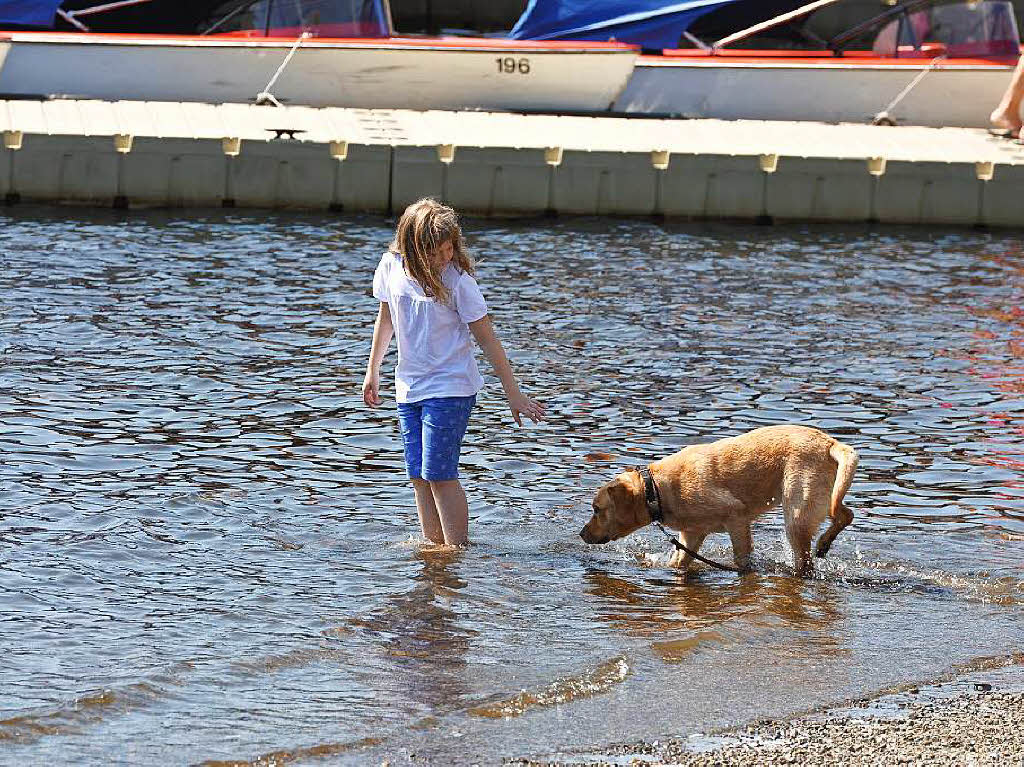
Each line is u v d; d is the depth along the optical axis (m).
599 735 7.05
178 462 11.64
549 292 18.56
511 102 29.81
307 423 12.85
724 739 7.01
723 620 8.80
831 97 30.09
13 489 10.74
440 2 40.78
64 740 6.86
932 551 10.13
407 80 29.59
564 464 11.95
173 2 31.94
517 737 7.02
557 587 9.39
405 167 24.53
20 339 15.07
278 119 27.27
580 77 29.52
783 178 24.78
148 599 8.83
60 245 20.41
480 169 24.58
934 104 29.98
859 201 24.89
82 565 9.34
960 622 8.82
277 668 7.86
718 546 10.40
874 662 8.13
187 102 29.08
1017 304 18.50
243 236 21.88
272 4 29.73
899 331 16.86
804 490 9.54
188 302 17.20
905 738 7.00
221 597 8.92
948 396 14.16
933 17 30.33
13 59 28.64
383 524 10.48
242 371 14.41
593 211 24.89
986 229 24.73
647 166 24.72
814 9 30.53
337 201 24.64
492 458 12.03
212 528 10.20
